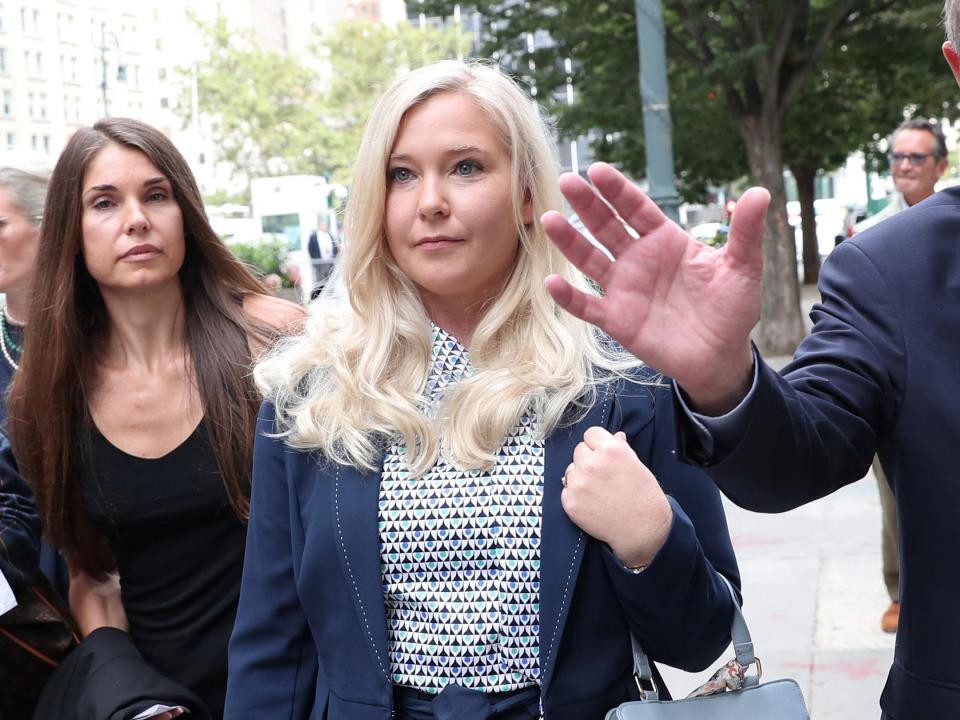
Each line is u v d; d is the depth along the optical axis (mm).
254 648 2107
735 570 2033
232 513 2629
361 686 1949
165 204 2740
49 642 2645
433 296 2104
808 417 1544
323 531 1984
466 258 1995
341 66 48844
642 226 1464
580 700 1897
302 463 2047
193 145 52219
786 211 15297
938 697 1618
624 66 17078
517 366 1974
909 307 1631
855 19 15539
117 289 2725
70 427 2689
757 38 14852
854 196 49062
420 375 2045
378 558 1948
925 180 5230
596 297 1484
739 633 1928
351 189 2074
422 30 49312
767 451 1483
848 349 1638
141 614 2664
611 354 2010
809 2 15703
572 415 1963
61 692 2496
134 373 2717
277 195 31469
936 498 1609
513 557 1916
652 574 1840
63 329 2699
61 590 2945
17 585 2570
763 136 15297
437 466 1963
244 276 2869
